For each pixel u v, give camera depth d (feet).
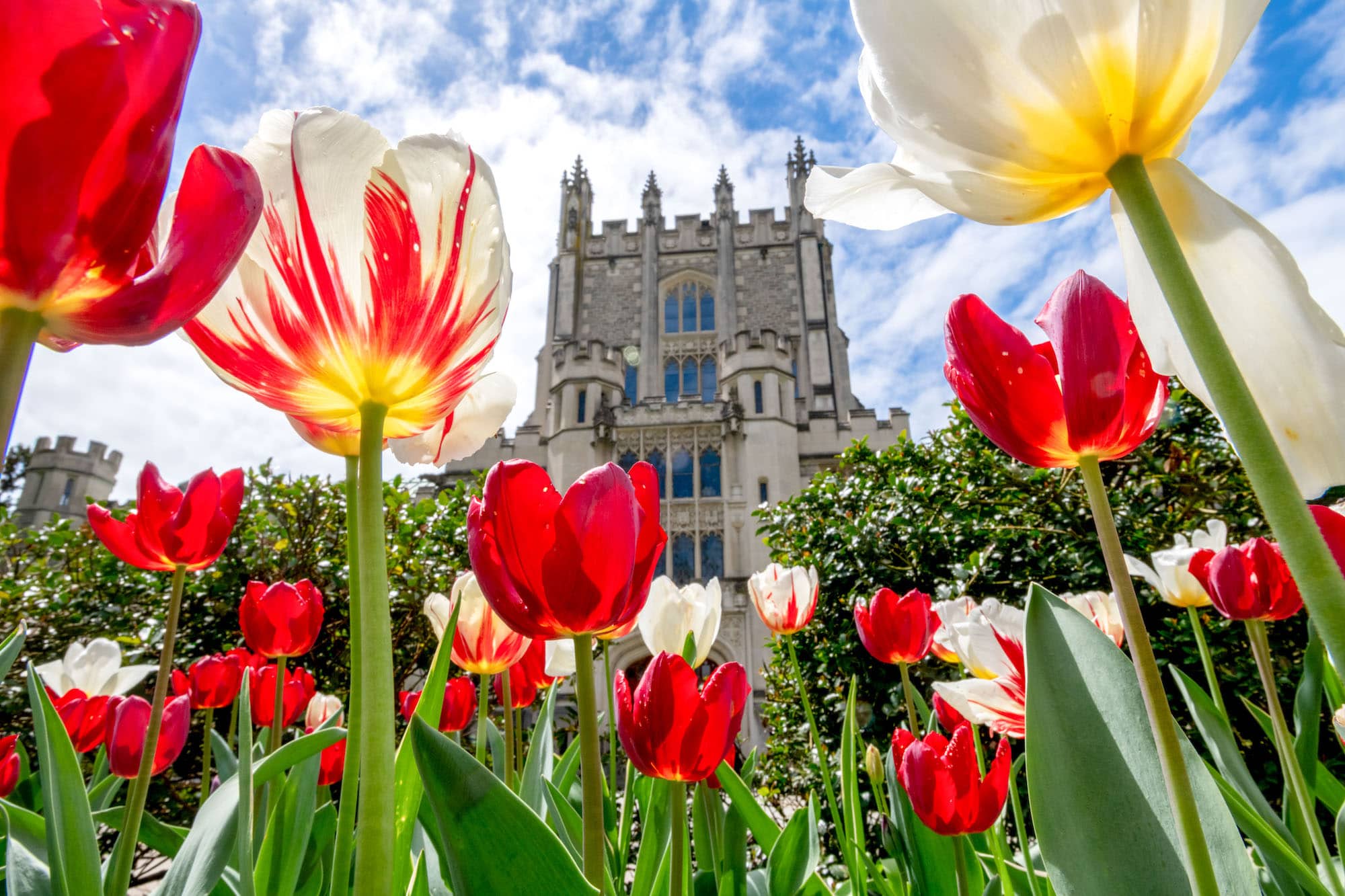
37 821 4.67
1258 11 1.76
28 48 1.25
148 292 1.41
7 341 1.28
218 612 21.56
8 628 20.29
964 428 21.48
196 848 3.84
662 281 112.47
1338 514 3.11
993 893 5.79
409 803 3.31
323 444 3.18
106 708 6.94
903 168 2.08
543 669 7.57
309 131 2.25
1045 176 1.91
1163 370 2.11
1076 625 2.86
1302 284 1.72
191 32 1.45
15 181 1.24
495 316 2.49
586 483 2.59
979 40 1.83
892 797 6.76
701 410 84.69
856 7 1.93
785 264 110.83
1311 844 5.02
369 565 2.19
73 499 92.68
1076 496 19.54
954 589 19.49
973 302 2.80
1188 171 1.86
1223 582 4.93
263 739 7.54
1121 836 2.43
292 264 2.28
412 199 2.31
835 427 89.97
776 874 5.95
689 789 9.36
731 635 72.69
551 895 1.90
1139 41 1.77
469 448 3.78
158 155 1.38
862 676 19.93
